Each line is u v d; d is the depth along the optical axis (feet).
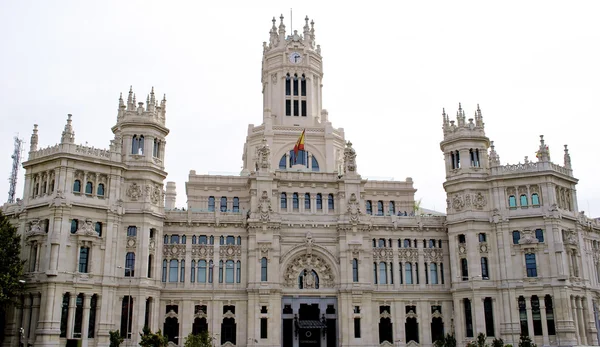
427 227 379.76
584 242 372.79
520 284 342.64
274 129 412.98
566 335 326.85
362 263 362.12
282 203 370.32
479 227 357.82
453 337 353.92
